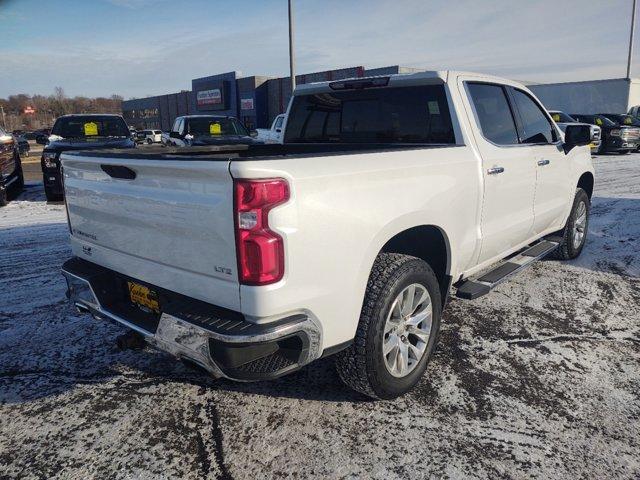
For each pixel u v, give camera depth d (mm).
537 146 4309
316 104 4332
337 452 2537
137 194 2551
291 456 2512
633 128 19797
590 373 3266
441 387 3105
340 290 2438
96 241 2998
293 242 2195
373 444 2592
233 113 50344
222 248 2203
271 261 2148
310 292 2305
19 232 7359
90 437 2668
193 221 2291
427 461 2469
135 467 2447
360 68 36031
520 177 3953
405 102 3738
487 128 3744
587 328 3922
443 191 3053
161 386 3150
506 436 2648
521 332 3850
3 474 2408
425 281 2957
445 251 3266
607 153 21062
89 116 11234
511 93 4176
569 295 4594
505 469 2416
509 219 3936
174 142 12391
